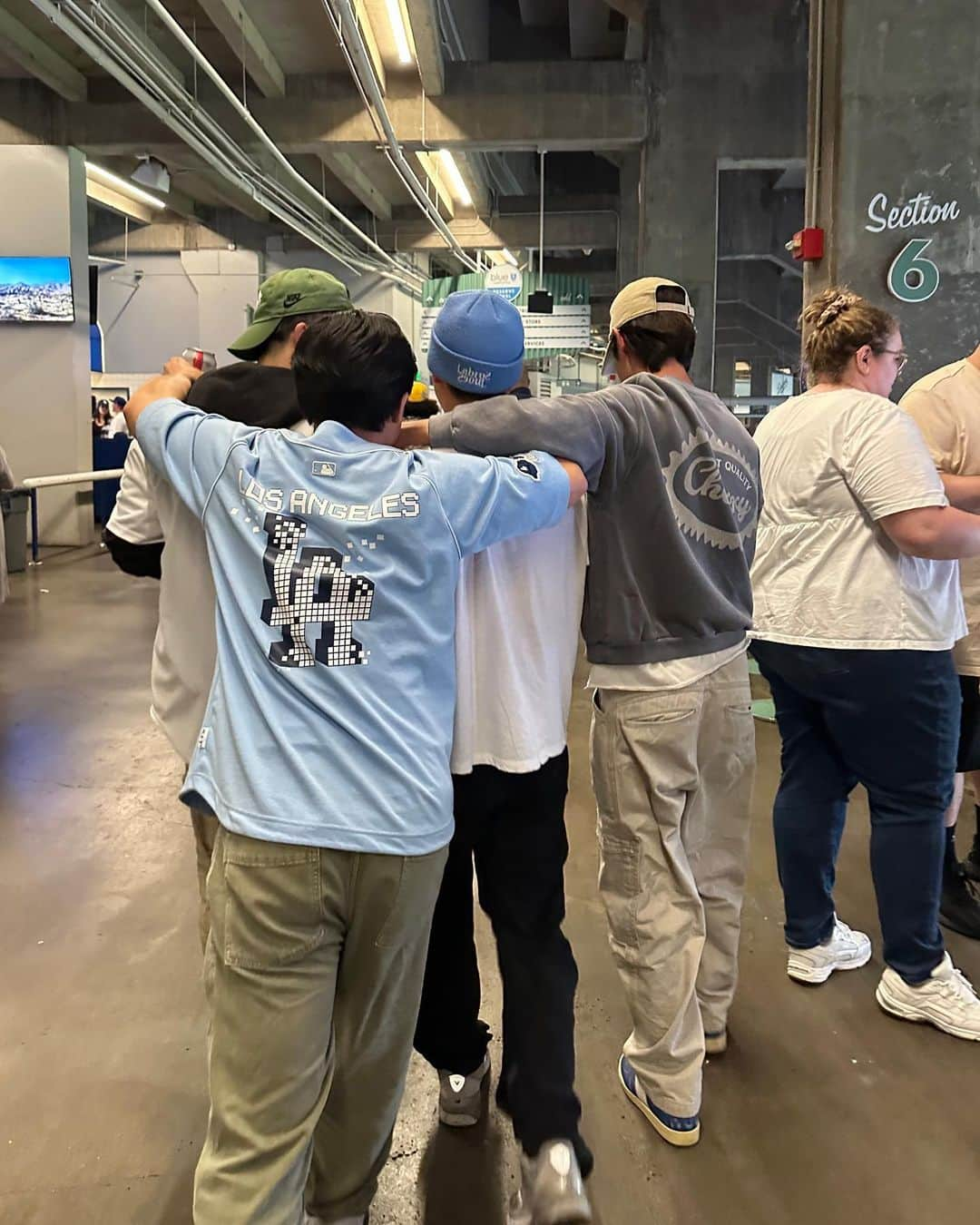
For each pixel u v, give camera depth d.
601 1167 1.52
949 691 1.81
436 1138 1.61
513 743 1.26
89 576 7.67
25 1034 1.86
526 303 12.77
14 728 3.80
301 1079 1.07
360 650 1.07
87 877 2.53
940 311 3.32
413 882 1.08
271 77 7.93
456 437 1.27
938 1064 1.78
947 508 1.68
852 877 2.52
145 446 1.20
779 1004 1.97
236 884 1.04
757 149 7.86
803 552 1.85
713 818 1.65
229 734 1.07
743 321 12.63
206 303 14.10
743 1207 1.45
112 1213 1.43
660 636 1.46
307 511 1.09
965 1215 1.43
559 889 1.38
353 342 1.15
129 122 8.71
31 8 7.32
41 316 8.92
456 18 8.36
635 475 1.38
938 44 3.26
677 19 7.83
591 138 8.00
